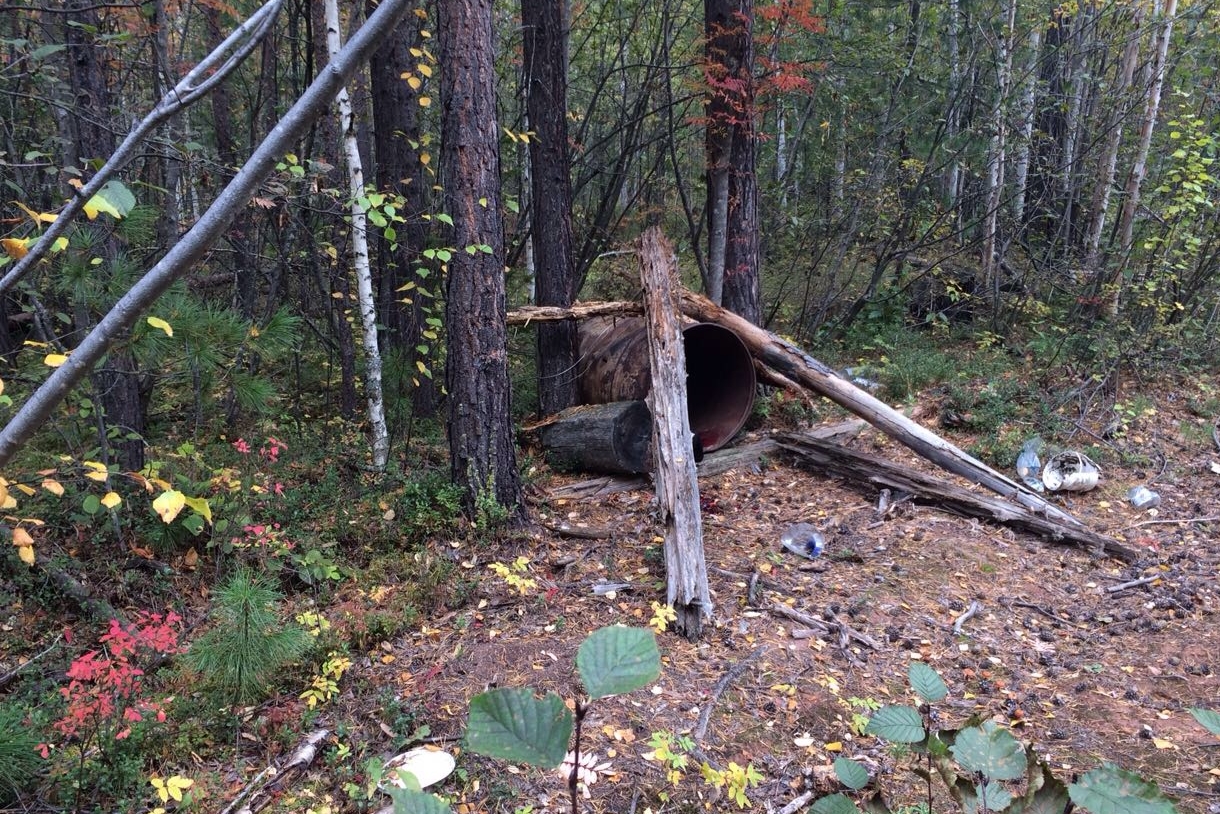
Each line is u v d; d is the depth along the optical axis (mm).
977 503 5945
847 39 11711
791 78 8211
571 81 12109
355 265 6406
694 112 12391
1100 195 10164
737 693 3723
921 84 12531
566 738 912
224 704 3619
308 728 3494
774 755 3309
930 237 11641
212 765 3281
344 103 6035
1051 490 6395
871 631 4387
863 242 12172
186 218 7613
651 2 11000
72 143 5453
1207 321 9930
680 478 5188
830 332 11414
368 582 4949
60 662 4199
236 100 9828
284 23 9258
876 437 7660
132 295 1285
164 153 4895
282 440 7168
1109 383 8336
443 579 4871
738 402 7664
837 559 5328
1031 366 9156
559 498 6367
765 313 11773
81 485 5125
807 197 13727
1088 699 3795
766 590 4816
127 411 5602
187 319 3508
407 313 8211
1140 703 3764
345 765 3248
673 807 3006
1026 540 5652
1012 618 4613
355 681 3865
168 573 5000
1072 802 1292
